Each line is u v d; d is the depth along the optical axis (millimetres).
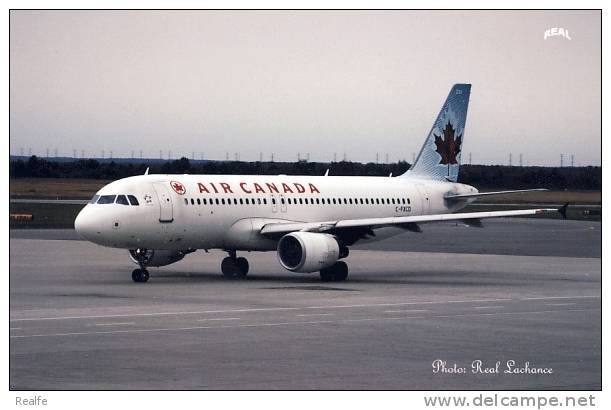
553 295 71062
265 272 90688
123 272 88188
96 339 49312
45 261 99500
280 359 44406
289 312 60188
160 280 81750
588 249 122500
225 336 50531
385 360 44344
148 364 43062
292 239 82062
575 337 51094
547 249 122500
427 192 100375
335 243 80438
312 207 90062
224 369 42156
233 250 86375
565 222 189125
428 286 77625
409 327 54188
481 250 121062
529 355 45781
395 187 97938
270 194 87000
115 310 60656
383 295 70500
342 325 54750
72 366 42531
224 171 199000
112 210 77312
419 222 82312
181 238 81250
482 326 54812
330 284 79250
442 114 103750
